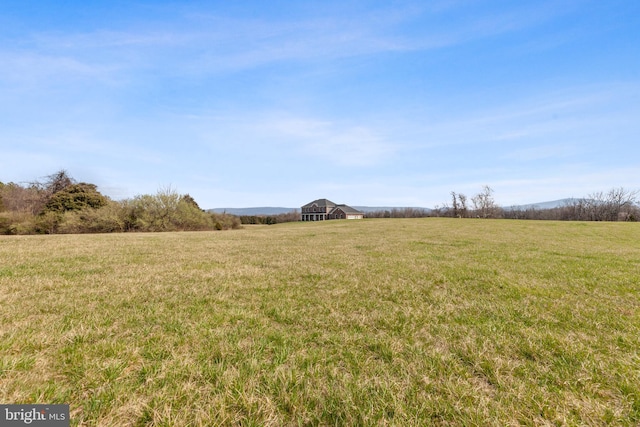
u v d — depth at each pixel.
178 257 8.65
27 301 4.10
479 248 11.44
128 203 27.31
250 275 6.19
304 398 1.98
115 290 4.80
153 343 2.81
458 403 1.95
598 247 12.24
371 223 35.50
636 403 1.96
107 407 1.87
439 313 3.82
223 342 2.86
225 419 1.78
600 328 3.30
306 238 16.66
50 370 2.29
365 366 2.45
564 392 2.08
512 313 3.84
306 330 3.26
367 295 4.73
